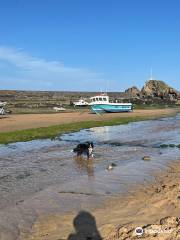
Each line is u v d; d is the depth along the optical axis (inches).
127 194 563.5
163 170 738.2
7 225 441.1
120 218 447.5
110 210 484.4
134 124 2009.1
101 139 1302.9
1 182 652.1
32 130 1486.2
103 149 1048.8
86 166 794.2
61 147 1086.4
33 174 716.7
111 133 1519.4
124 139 1301.7
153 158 886.4
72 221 447.5
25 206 512.1
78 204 518.6
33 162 841.5
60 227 429.7
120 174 709.9
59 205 515.2
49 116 2508.6
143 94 6225.4
